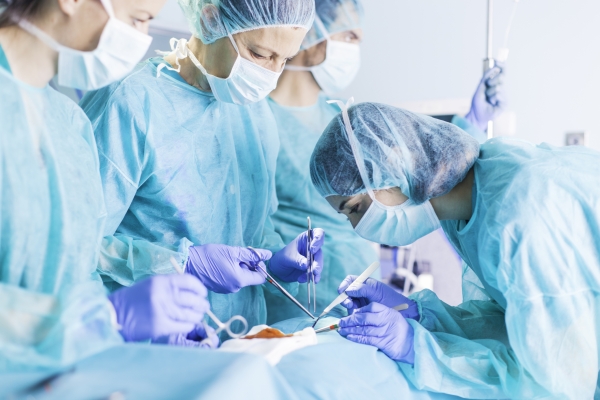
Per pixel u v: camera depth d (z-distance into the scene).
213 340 1.13
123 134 1.41
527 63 2.95
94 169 1.18
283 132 2.29
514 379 1.18
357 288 1.44
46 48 1.01
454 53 3.08
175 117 1.53
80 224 1.09
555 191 1.12
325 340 1.23
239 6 1.38
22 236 0.97
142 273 1.34
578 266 1.11
